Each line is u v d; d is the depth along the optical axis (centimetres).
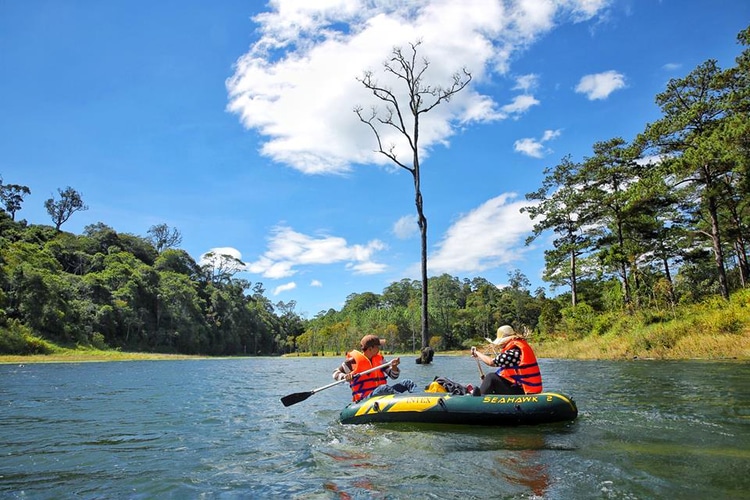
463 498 288
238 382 1259
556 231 3753
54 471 371
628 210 2858
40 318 4422
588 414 565
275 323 10869
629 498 277
